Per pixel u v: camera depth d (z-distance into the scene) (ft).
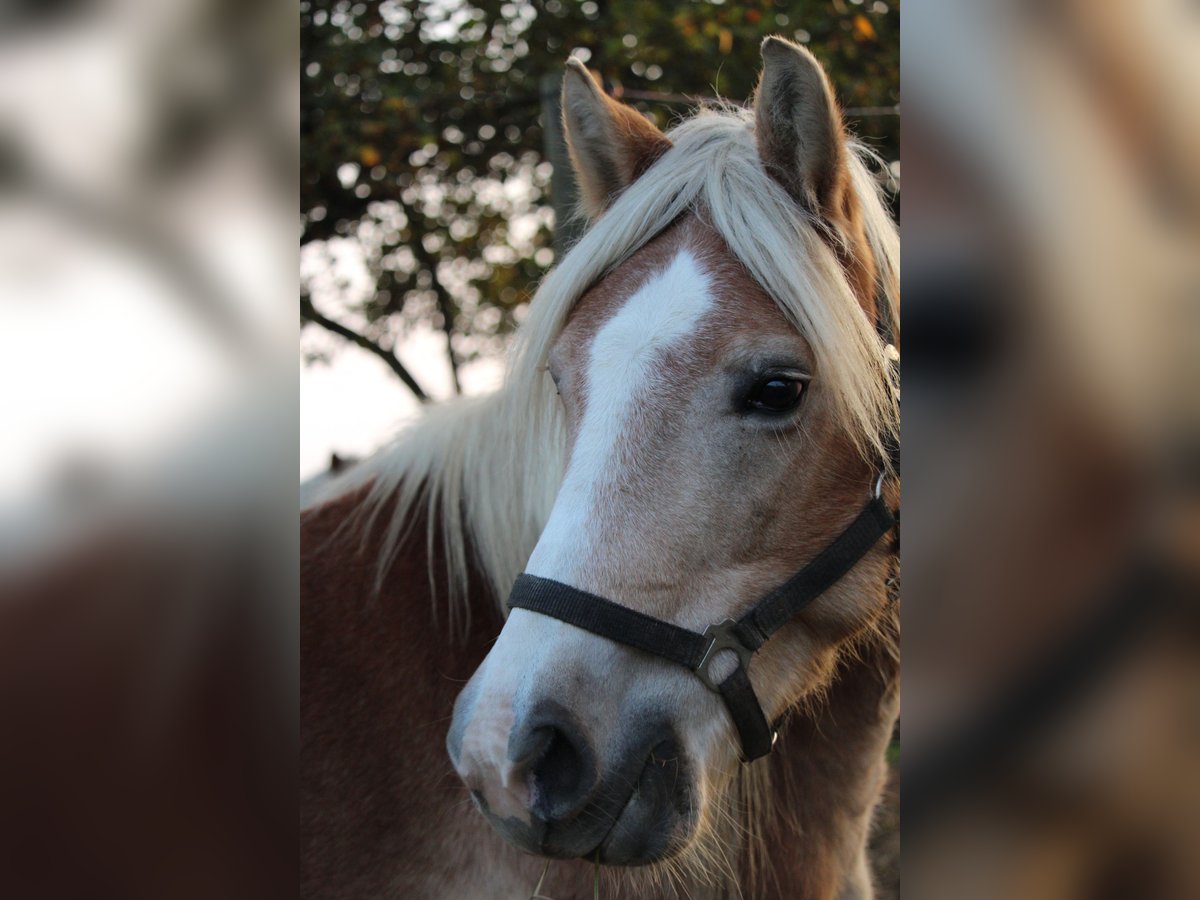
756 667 4.87
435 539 6.44
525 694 4.26
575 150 5.99
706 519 4.56
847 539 4.94
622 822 4.44
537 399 5.62
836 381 4.71
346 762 6.09
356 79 17.79
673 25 15.55
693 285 4.80
